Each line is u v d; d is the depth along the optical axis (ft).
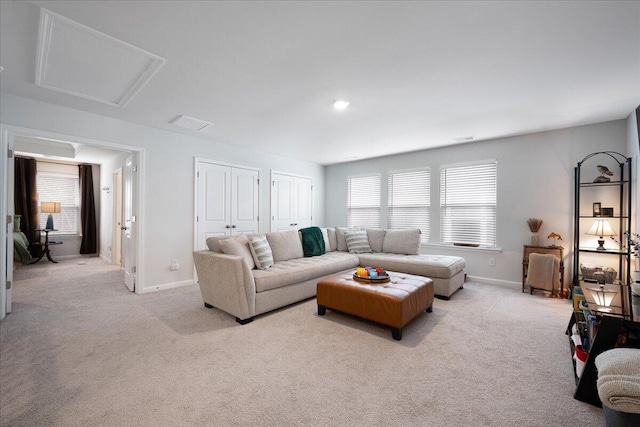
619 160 11.16
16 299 11.35
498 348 7.35
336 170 21.25
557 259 11.44
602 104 9.62
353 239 15.72
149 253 12.44
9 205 9.66
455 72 7.52
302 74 7.65
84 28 5.72
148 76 7.74
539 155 12.88
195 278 13.98
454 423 4.69
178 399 5.29
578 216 11.32
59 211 20.43
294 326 8.79
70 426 4.58
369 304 8.32
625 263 10.89
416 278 9.98
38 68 7.34
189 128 12.63
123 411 4.95
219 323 8.98
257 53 6.66
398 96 9.04
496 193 14.05
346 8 5.16
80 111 10.46
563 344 7.57
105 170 21.54
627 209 10.65
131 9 5.18
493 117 10.95
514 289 13.05
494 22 5.52
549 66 7.18
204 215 14.38
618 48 6.35
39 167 20.83
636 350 4.43
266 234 12.67
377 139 14.25
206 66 7.23
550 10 5.16
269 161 17.66
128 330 8.38
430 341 7.75
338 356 6.92
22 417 4.76
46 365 6.41
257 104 9.76
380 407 5.09
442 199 15.84
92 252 22.54
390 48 6.44
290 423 4.70
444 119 11.21
